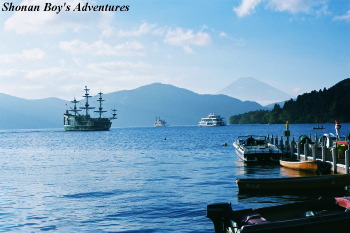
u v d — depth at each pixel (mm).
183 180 31781
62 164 50000
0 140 164125
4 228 18016
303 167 31859
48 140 151875
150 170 39875
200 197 23984
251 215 13891
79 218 19547
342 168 27141
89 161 53688
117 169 41812
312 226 12484
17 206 22844
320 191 23812
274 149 38781
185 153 63219
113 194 26094
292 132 148625
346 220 12719
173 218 18953
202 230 16797
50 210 21562
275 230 12242
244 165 41625
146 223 18188
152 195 25203
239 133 160125
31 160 58281
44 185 31156
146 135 179250
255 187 23859
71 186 30172
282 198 22844
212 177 33188
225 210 13906
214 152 63781
